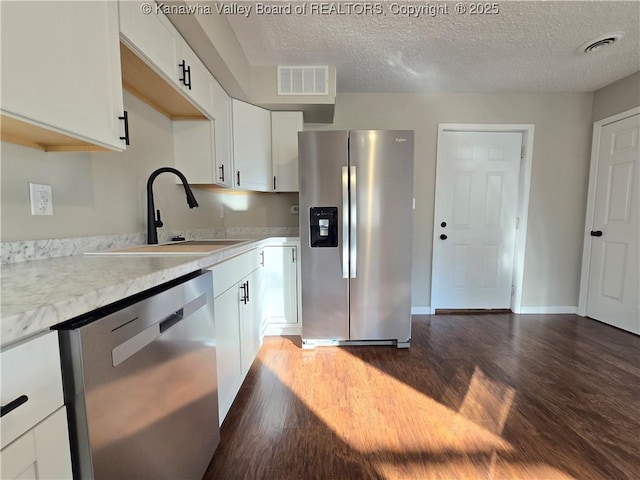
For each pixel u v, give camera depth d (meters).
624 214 2.56
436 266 2.99
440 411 1.49
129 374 0.67
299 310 2.44
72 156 1.15
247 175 2.34
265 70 2.30
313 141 2.08
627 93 2.52
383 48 2.08
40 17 0.75
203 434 1.08
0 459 0.42
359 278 2.18
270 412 1.49
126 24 1.05
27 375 0.46
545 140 2.89
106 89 0.98
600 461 1.18
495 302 3.08
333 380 1.78
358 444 1.27
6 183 0.92
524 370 1.89
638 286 2.45
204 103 1.75
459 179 2.96
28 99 0.73
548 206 2.96
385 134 2.08
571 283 3.03
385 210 2.13
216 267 1.25
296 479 1.11
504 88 2.76
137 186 1.54
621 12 1.71
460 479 1.10
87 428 0.55
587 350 2.17
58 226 1.09
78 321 0.56
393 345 2.29
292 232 2.91
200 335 1.04
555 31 1.88
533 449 1.24
